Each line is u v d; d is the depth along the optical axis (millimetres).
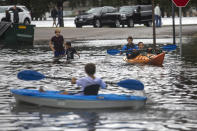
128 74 40312
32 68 45250
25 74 29453
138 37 88250
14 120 23500
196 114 24469
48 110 25703
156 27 105938
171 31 96875
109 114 24594
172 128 21734
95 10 106375
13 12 93938
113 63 48969
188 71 41531
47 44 78375
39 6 178000
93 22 104562
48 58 54781
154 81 35938
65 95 26297
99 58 54031
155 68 44312
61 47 55438
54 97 26109
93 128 21812
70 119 23578
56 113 24938
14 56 57781
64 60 52344
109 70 43219
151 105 26812
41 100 26531
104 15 105375
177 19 155000
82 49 66375
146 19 110250
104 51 62781
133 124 22500
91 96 25828
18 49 69250
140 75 39531
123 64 48000
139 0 133875
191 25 111312
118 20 106250
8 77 38844
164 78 37500
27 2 153625
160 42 76562
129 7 108750
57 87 33406
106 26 110562
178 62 48750
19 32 80250
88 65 26672
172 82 35312
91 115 24391
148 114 24562
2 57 56594
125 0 178250
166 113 24766
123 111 25359
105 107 25891
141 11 108812
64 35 91625
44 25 127000
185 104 27000
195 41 76812
